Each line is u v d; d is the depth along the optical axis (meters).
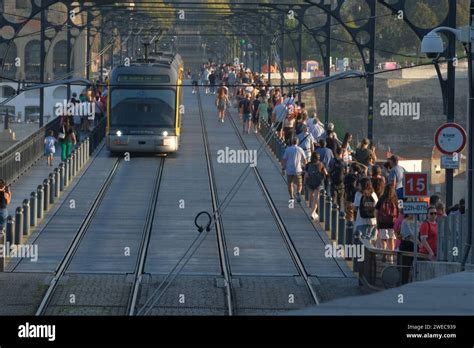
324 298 48.75
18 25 96.19
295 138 75.00
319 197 70.12
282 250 60.22
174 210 72.31
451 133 51.03
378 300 26.22
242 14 164.38
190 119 136.00
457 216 48.25
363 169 64.06
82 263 55.16
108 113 99.00
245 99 119.38
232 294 49.12
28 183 82.94
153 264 55.44
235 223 68.06
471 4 49.25
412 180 46.59
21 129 166.88
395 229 51.59
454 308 25.94
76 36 137.75
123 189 80.69
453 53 65.75
